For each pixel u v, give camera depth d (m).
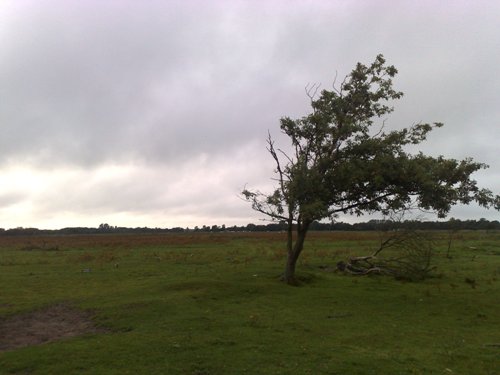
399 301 18.27
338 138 20.95
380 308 16.80
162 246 53.38
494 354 11.01
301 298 18.31
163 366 9.36
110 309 15.28
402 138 20.95
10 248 52.25
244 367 9.42
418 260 25.77
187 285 19.78
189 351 10.42
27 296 18.69
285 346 11.10
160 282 21.62
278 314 15.12
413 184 19.33
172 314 14.60
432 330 13.59
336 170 20.09
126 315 14.41
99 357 9.94
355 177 19.17
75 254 41.50
